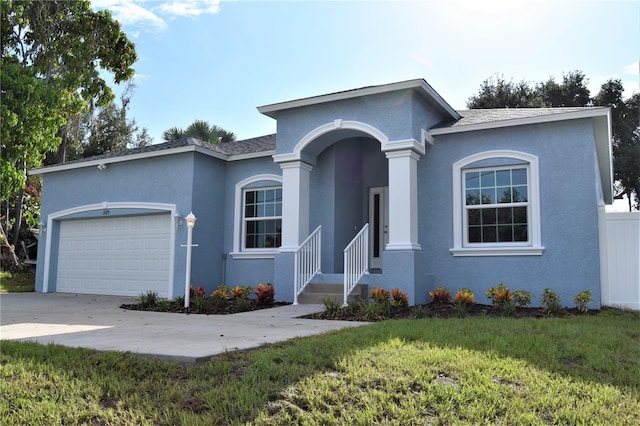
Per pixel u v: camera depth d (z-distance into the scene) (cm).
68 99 1894
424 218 1162
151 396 422
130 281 1459
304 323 817
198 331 719
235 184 1460
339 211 1291
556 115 1035
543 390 415
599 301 984
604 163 1339
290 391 410
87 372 478
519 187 1088
